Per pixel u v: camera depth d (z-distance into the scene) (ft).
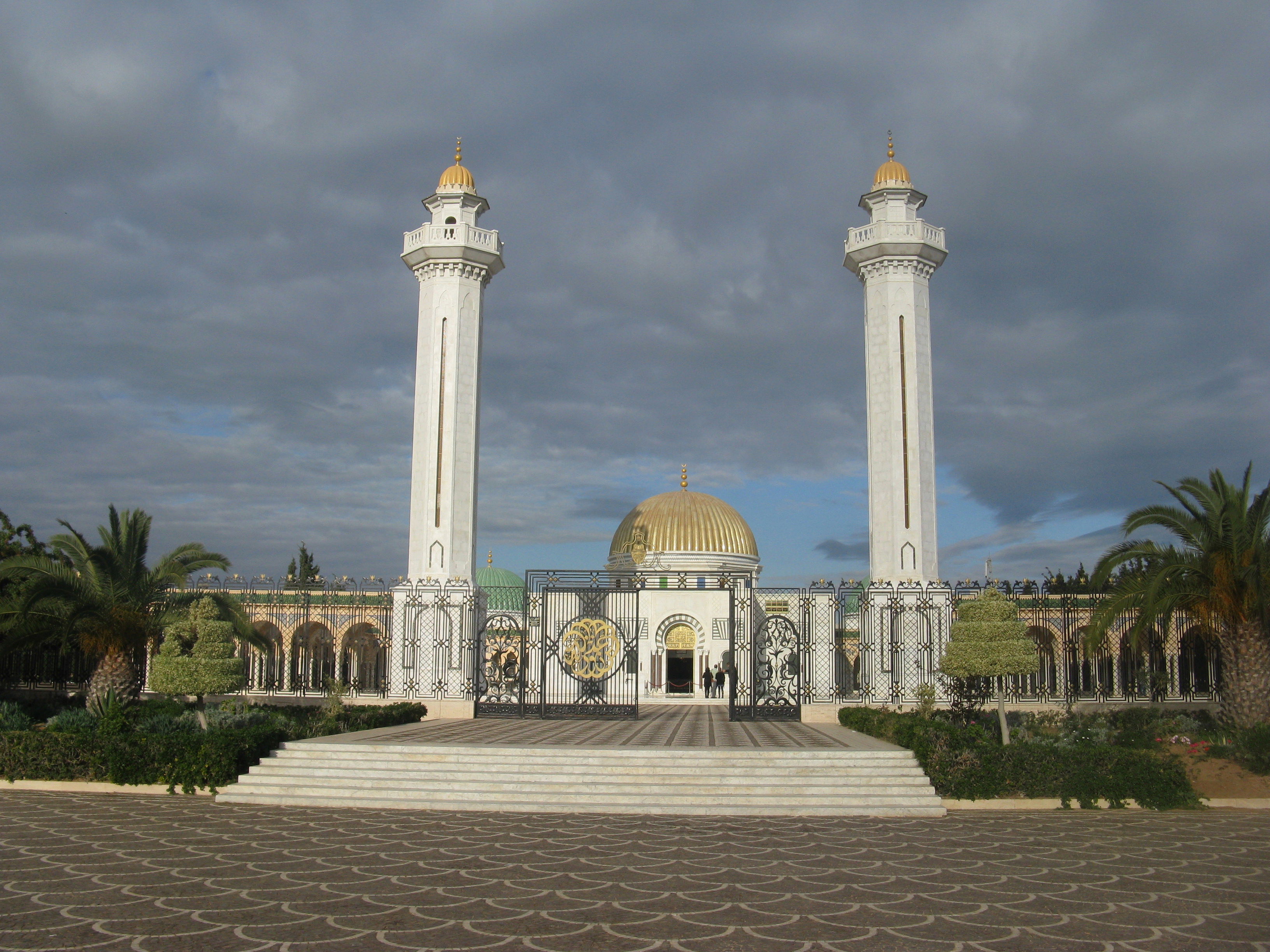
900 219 138.62
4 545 121.29
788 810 58.90
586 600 114.73
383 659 174.40
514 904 36.17
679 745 72.23
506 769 65.16
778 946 31.42
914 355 135.54
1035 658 76.43
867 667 120.67
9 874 40.34
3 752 67.51
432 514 136.15
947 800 62.85
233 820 54.44
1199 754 75.46
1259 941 32.42
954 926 33.83
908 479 132.98
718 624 165.68
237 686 79.15
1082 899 37.78
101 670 96.17
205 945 30.81
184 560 101.19
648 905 36.32
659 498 192.44
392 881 39.65
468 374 140.15
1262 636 82.23
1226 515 82.28
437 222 143.23
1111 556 86.99
